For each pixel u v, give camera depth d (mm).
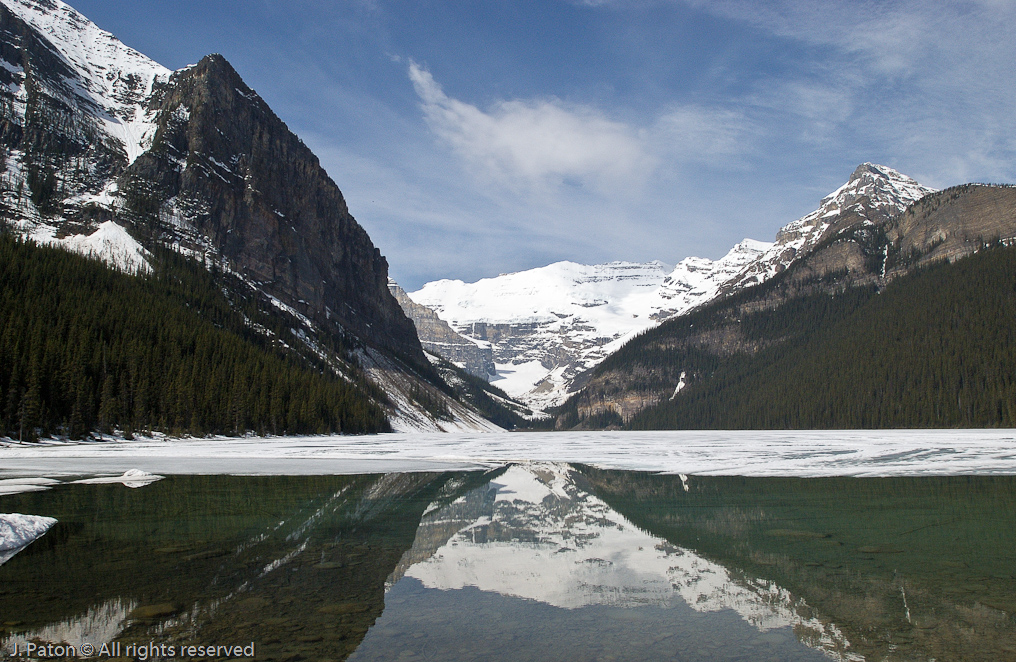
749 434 149000
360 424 141750
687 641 13148
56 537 23375
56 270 116688
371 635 13328
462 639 13203
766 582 17578
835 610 15070
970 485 37562
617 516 28438
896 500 32031
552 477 45625
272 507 30859
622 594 16516
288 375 131375
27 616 14352
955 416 160625
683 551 21453
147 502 31922
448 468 52938
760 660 12016
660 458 63281
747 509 29938
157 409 98375
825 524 25844
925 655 12242
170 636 13117
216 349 122062
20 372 79750
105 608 14938
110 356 97188
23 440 76500
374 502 32969
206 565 19250
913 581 17500
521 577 18203
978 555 20406
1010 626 13844
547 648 12688
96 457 61562
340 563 19719
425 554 21047
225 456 65250
